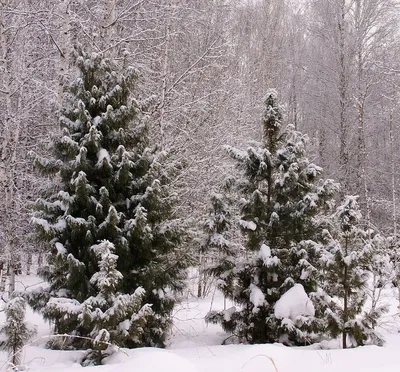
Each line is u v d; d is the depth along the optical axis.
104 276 5.98
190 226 9.01
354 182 18.38
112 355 6.00
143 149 8.20
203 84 14.04
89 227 7.07
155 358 4.42
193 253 8.98
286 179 8.03
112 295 6.05
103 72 7.97
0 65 10.77
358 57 19.41
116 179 7.36
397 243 11.70
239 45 20.05
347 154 18.34
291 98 24.36
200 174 12.53
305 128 23.20
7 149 10.43
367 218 13.25
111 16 10.50
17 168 12.20
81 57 7.89
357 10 19.56
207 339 8.53
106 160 7.26
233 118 15.23
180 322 10.35
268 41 22.86
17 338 5.45
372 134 19.53
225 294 8.27
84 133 7.68
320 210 8.41
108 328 5.80
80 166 7.17
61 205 7.39
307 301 7.39
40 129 12.77
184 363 4.42
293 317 7.36
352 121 19.05
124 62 8.84
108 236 7.21
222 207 8.47
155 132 11.57
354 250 7.56
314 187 8.50
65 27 9.69
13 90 10.82
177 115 12.31
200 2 14.27
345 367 5.61
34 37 12.14
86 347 7.05
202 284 15.38
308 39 25.16
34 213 7.49
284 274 8.08
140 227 7.08
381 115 18.88
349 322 7.16
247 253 8.88
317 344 7.46
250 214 8.40
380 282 9.25
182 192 11.98
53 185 7.90
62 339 6.97
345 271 7.30
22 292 7.40
